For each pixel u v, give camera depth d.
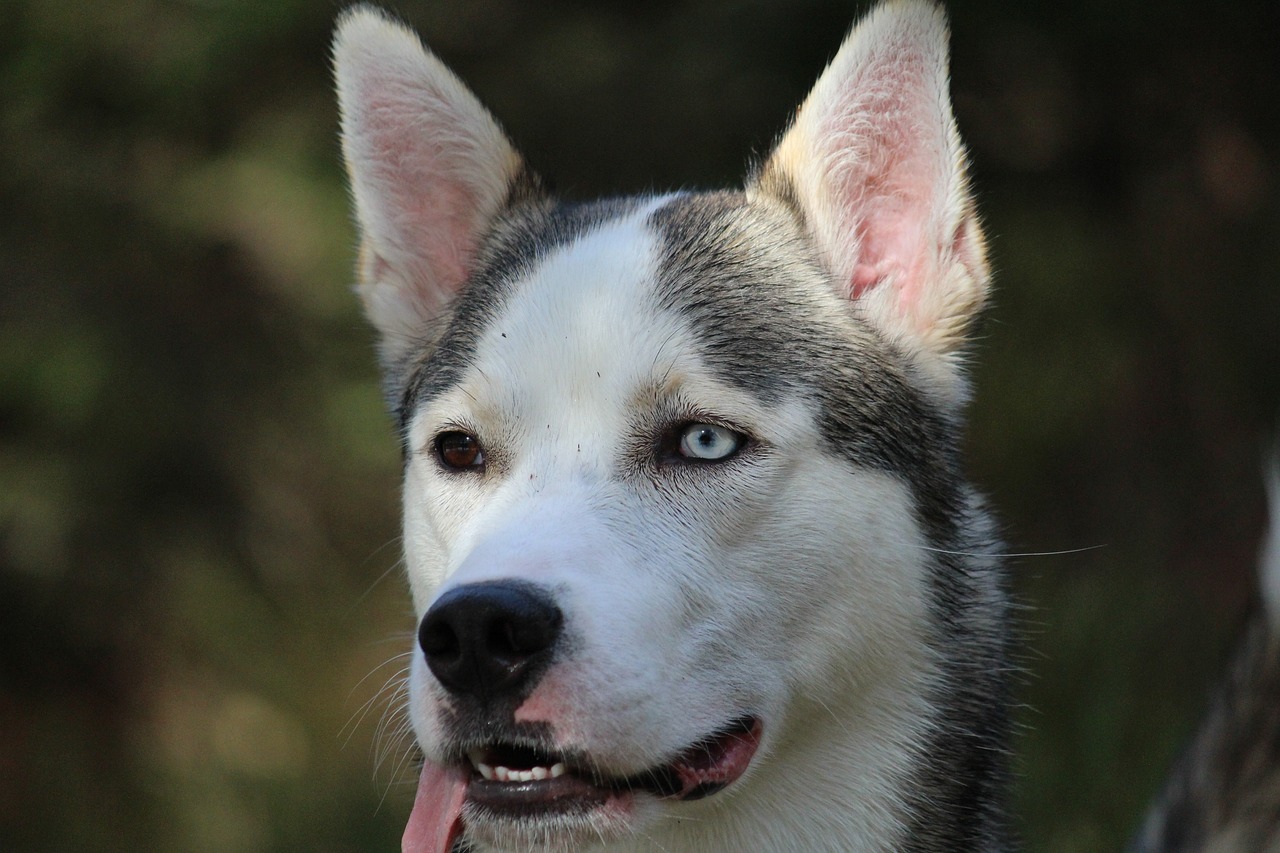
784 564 5.00
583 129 12.05
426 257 6.29
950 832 5.45
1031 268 11.58
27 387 12.34
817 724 5.20
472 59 12.55
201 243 13.12
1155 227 12.05
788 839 5.25
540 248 5.69
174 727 13.38
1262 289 11.97
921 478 5.44
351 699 13.14
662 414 5.03
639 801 4.72
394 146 6.17
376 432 13.09
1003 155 11.79
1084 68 11.38
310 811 11.62
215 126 13.24
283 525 13.88
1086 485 12.20
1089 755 8.85
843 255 5.67
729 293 5.30
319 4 12.47
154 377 12.99
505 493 4.99
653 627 4.64
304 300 13.22
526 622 4.38
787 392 5.12
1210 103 11.70
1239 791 5.72
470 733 4.49
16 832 12.94
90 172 13.05
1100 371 11.85
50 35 12.64
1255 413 11.85
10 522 12.25
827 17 10.83
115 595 13.27
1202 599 11.05
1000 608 5.78
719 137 11.67
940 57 5.45
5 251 12.93
